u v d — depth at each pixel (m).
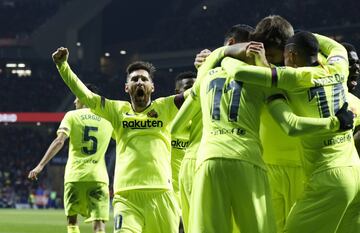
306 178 11.65
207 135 11.41
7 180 95.94
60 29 117.12
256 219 10.94
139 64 15.17
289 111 10.97
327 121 10.92
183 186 15.30
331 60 11.79
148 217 14.62
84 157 21.20
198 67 13.34
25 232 37.44
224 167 11.02
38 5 127.62
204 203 11.16
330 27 102.75
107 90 113.31
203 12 122.81
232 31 12.82
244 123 11.14
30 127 106.69
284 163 12.20
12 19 125.06
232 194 11.06
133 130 14.91
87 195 21.19
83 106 21.48
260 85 11.04
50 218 53.66
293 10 110.31
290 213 11.59
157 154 14.84
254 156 11.07
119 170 14.88
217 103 11.36
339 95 11.48
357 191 11.45
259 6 114.12
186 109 12.56
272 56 11.88
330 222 11.28
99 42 119.88
